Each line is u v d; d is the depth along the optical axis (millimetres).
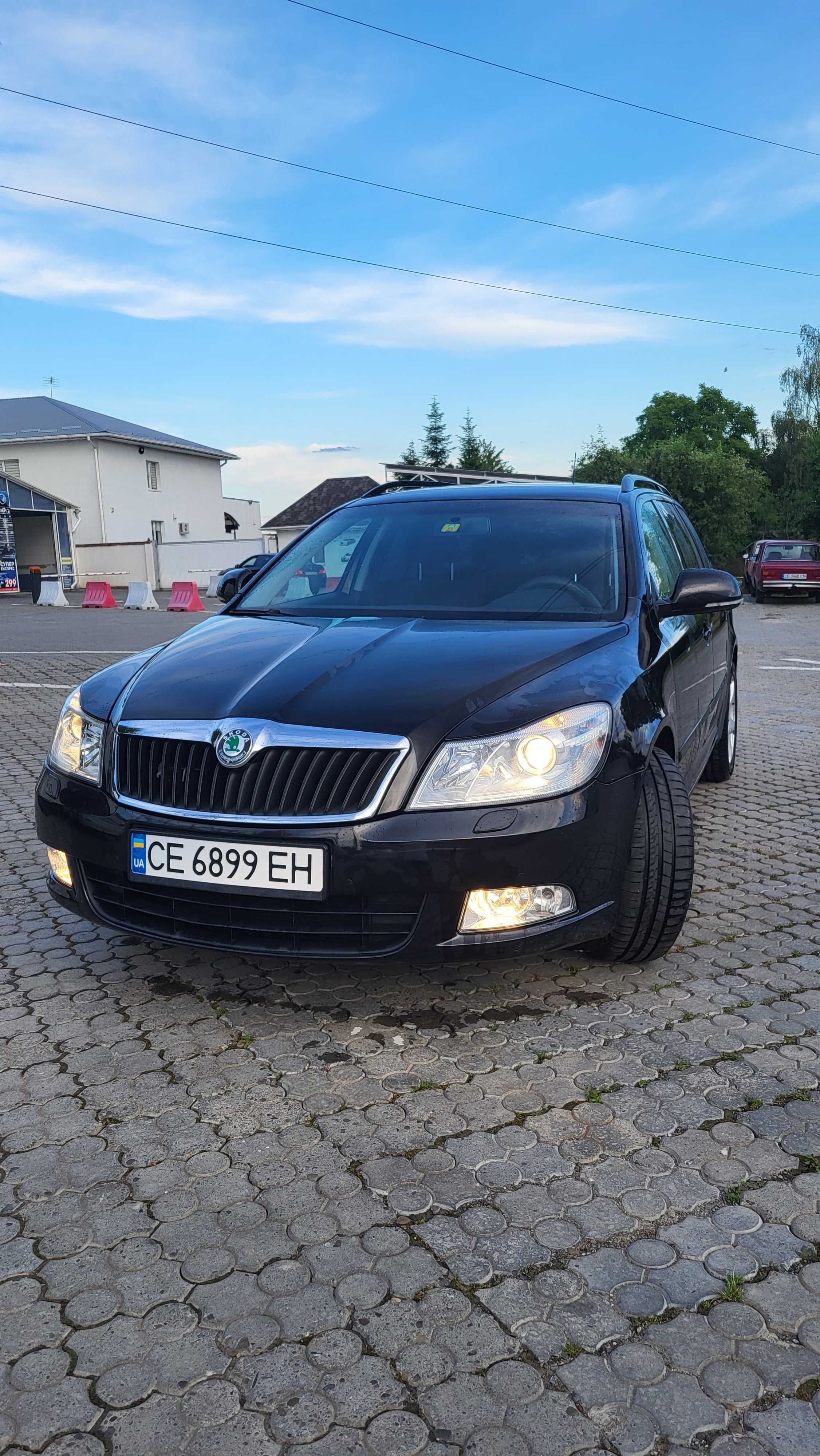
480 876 2469
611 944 3045
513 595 3518
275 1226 1999
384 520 4160
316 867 2473
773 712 8852
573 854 2553
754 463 61375
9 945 3459
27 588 33250
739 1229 1982
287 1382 1624
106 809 2729
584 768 2582
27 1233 1985
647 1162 2199
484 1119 2363
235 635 3336
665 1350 1682
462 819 2463
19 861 4449
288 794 2512
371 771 2486
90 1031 2811
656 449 46312
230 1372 1645
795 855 4504
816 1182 2131
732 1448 1502
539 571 3637
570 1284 1836
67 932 3584
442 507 4172
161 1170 2184
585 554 3713
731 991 3059
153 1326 1741
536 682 2727
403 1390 1607
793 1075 2566
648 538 4016
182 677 2928
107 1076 2568
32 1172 2182
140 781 2701
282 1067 2607
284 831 2492
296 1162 2209
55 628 17562
